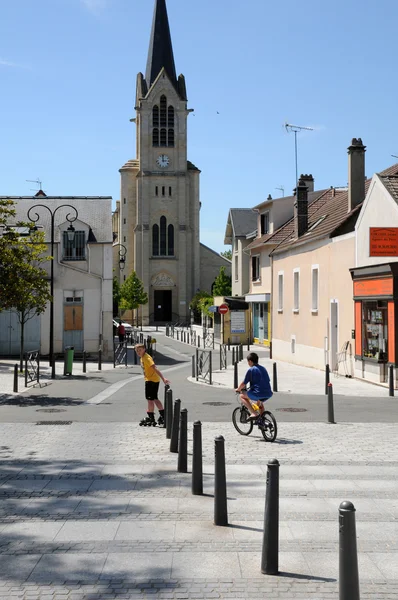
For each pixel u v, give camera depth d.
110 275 37.47
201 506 8.28
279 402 18.11
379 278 21.67
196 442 8.87
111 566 6.32
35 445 12.09
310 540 7.05
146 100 85.56
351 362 24.84
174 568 6.27
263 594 5.70
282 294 35.75
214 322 52.34
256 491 8.97
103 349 37.19
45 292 25.27
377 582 5.93
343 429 13.66
